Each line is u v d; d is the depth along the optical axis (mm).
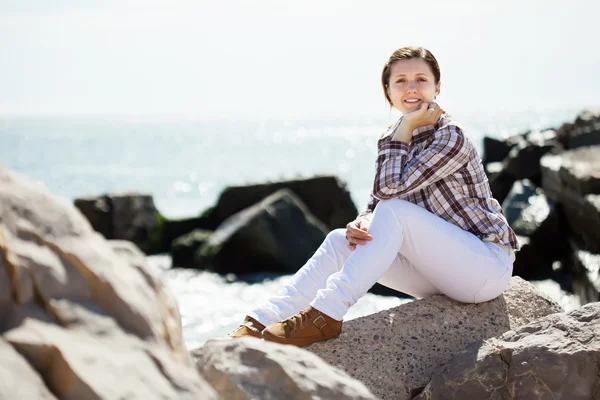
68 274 1611
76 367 1410
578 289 8773
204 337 6906
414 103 3500
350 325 3281
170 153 49438
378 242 3180
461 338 3334
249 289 10016
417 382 3182
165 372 1525
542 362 2826
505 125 100562
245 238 11500
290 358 1999
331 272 3346
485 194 3436
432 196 3387
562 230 10398
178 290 9930
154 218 13906
